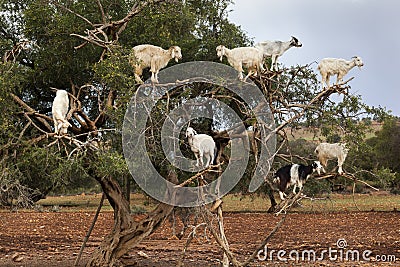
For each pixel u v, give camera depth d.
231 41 17.03
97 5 14.93
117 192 13.22
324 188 17.02
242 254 16.81
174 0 14.23
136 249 17.83
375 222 27.39
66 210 37.56
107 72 11.41
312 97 13.78
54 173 11.05
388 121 13.08
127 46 14.23
